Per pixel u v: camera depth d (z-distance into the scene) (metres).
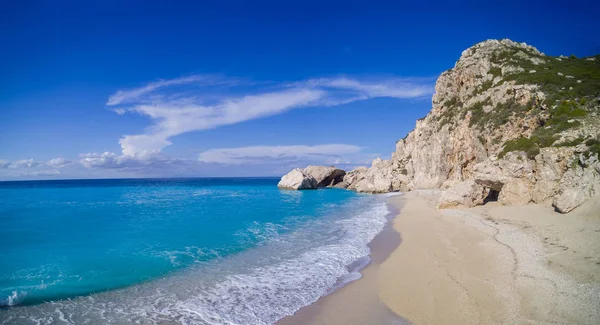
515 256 12.49
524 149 25.22
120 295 10.84
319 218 27.88
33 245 17.95
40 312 9.59
